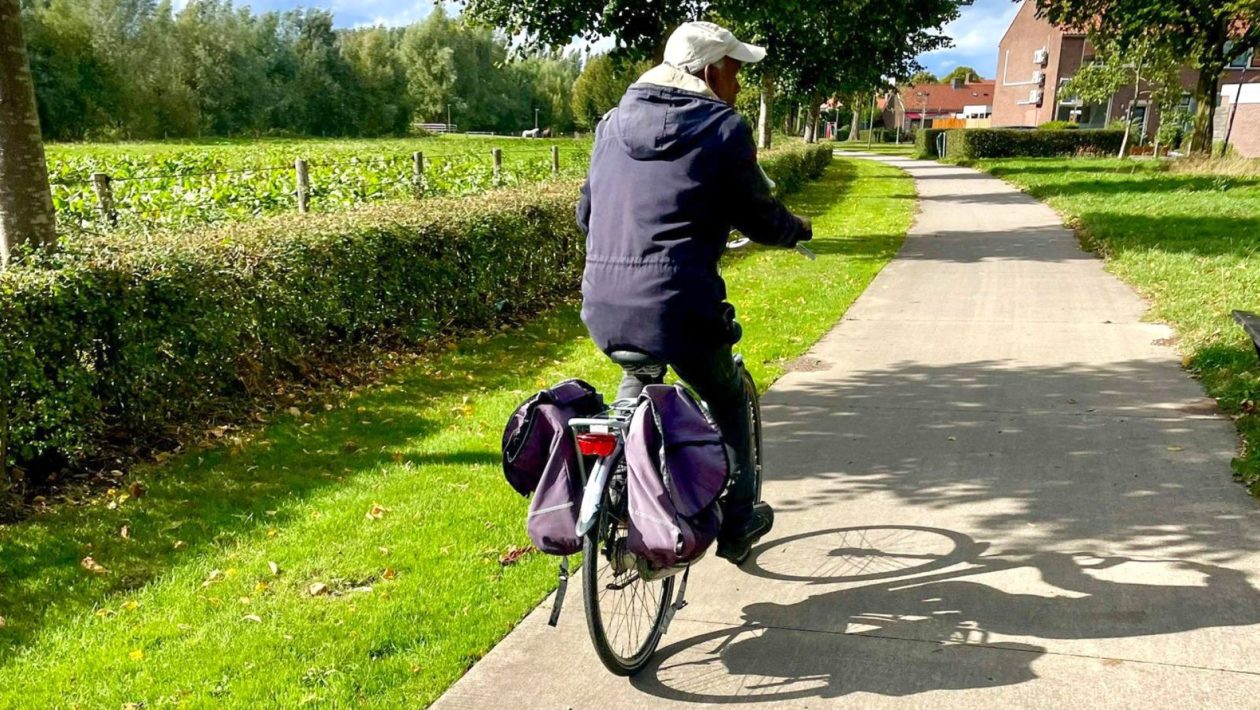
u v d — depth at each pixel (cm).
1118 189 2148
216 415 611
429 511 451
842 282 1059
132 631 347
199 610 362
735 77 304
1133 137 4284
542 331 890
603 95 9469
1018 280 1023
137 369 547
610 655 285
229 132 7219
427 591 368
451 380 716
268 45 7881
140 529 445
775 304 948
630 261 280
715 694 295
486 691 301
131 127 6306
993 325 804
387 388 689
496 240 895
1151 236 1278
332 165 1560
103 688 309
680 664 313
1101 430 519
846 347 749
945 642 317
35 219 568
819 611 342
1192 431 508
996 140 4306
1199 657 300
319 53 7994
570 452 281
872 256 1262
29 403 493
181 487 497
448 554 403
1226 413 533
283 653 326
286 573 390
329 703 295
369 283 739
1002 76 7019
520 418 280
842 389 629
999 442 510
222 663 321
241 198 1193
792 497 449
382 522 440
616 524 283
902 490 450
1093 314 829
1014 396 593
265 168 1437
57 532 442
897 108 9556
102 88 6250
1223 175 2405
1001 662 304
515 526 431
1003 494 438
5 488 471
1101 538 388
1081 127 5306
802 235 306
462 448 546
